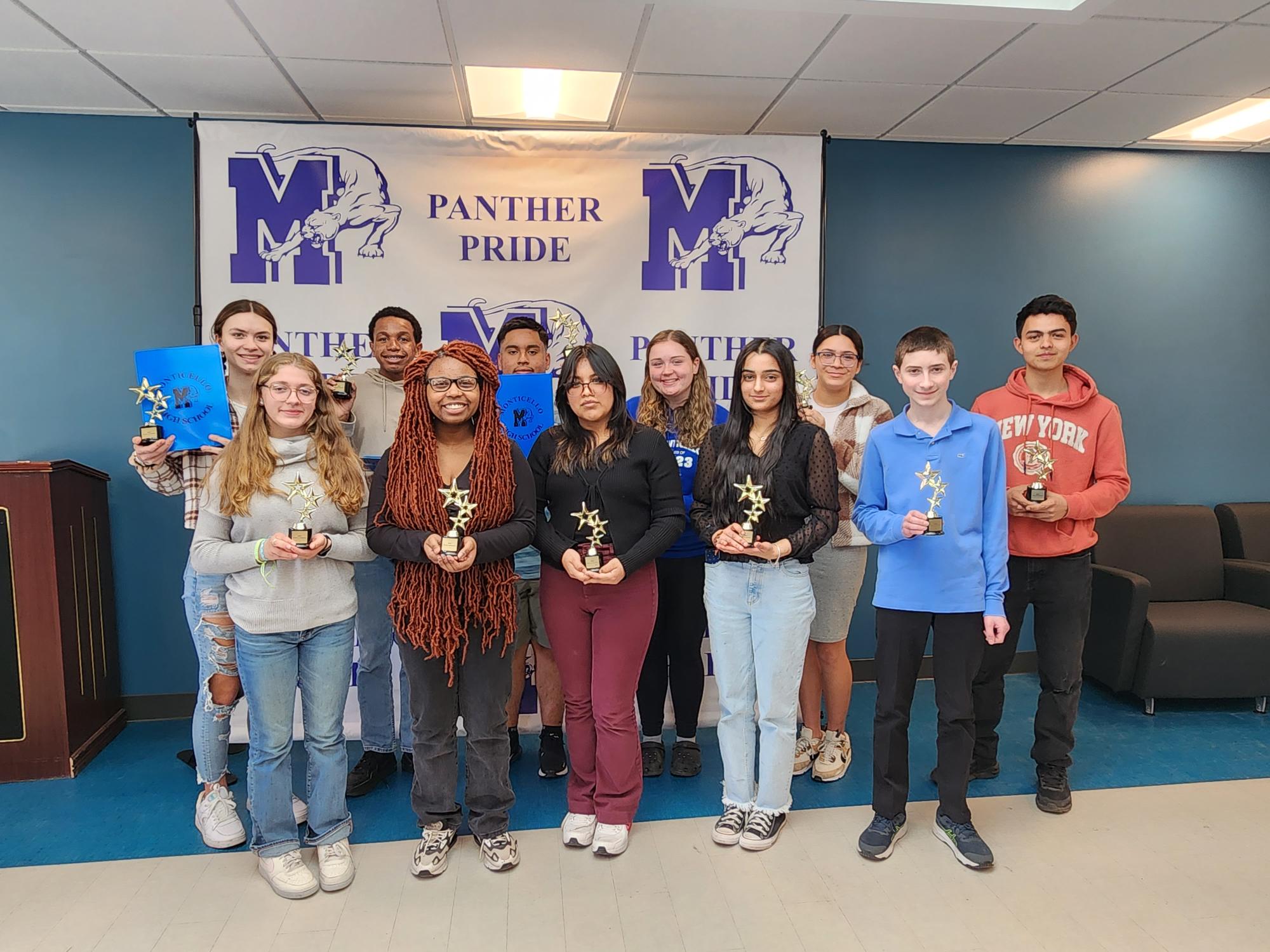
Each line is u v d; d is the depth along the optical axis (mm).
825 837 2387
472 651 2145
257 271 3256
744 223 3439
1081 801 2615
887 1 2492
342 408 2754
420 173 3320
